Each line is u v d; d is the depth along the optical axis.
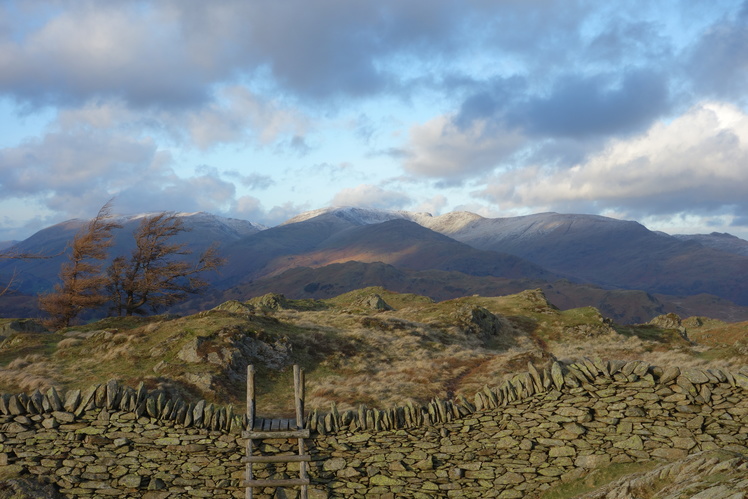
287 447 14.58
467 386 22.20
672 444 13.73
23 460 14.55
